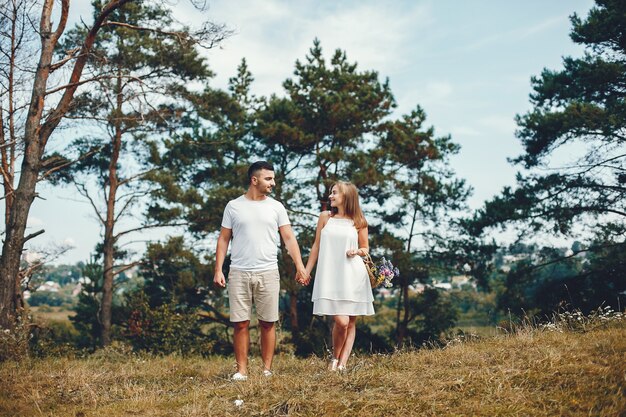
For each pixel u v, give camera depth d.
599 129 17.83
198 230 22.50
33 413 4.95
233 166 22.64
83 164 21.23
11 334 10.27
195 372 6.67
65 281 80.38
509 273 20.62
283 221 5.93
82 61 13.17
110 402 5.25
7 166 14.26
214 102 22.09
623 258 18.72
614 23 18.52
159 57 18.16
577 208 19.53
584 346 5.29
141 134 20.77
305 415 4.26
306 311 24.19
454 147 23.83
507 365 4.93
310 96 21.95
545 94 20.11
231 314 5.78
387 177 21.91
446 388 4.56
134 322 19.22
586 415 3.79
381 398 4.44
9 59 12.89
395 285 23.52
